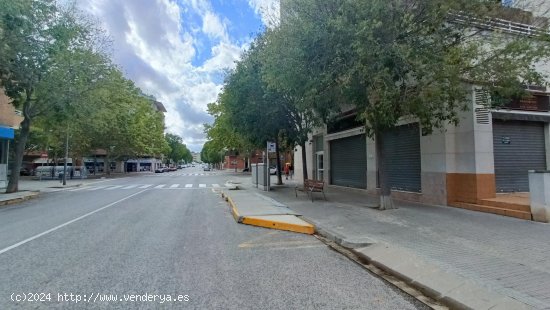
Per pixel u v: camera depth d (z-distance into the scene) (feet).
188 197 58.34
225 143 163.84
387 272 18.21
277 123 68.74
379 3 28.32
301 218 32.96
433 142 41.47
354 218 32.53
